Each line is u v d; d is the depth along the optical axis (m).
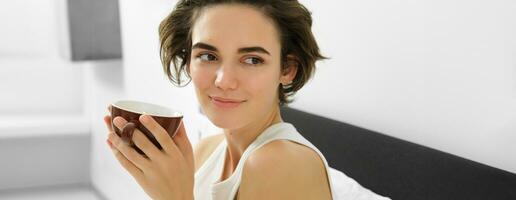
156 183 0.74
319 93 1.52
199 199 0.95
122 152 0.75
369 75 1.32
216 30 0.71
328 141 1.39
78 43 2.81
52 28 3.79
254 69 0.72
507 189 0.91
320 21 1.50
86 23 2.82
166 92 2.37
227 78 0.71
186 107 2.15
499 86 0.98
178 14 0.81
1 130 3.29
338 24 1.42
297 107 1.63
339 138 1.35
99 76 3.42
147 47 2.57
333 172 1.23
